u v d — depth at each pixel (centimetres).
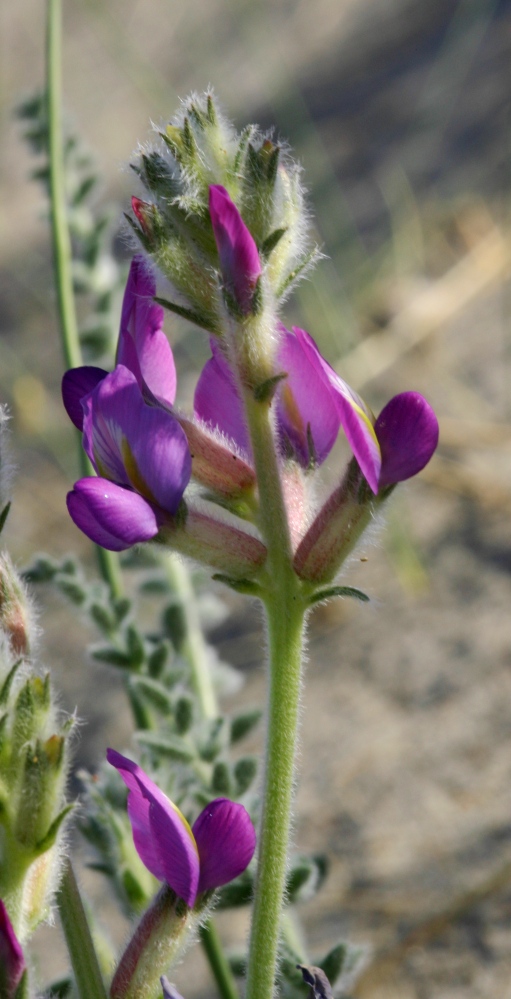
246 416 31
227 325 31
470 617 58
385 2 132
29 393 85
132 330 31
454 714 52
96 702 60
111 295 47
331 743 53
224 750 38
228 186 31
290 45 130
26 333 97
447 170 94
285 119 109
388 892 45
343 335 77
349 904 45
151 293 31
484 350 75
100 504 30
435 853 46
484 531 63
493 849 46
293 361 32
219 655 61
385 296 81
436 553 62
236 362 31
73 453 79
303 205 31
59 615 68
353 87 115
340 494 31
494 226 85
